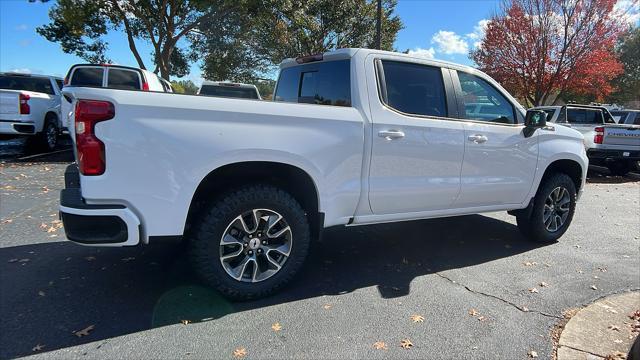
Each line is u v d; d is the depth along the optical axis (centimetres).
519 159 503
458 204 470
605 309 380
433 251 516
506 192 501
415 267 464
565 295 406
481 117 480
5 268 422
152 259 449
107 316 338
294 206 370
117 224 313
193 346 303
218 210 343
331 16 2134
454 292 405
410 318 353
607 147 1173
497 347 317
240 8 1995
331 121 377
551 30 1947
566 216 567
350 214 403
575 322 355
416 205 438
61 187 793
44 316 335
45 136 1234
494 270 463
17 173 915
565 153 545
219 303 364
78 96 302
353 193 394
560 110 1292
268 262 374
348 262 472
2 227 550
